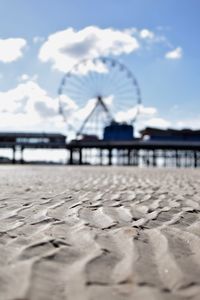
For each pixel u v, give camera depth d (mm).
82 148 50656
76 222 3174
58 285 1597
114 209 4016
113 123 50375
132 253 2156
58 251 2141
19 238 2482
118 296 1490
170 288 1601
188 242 2500
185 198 5238
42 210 3840
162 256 2117
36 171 17172
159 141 46812
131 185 7711
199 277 1753
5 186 7117
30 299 1412
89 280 1666
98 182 8648
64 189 6469
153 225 3117
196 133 52406
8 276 1675
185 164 51406
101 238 2537
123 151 53094
